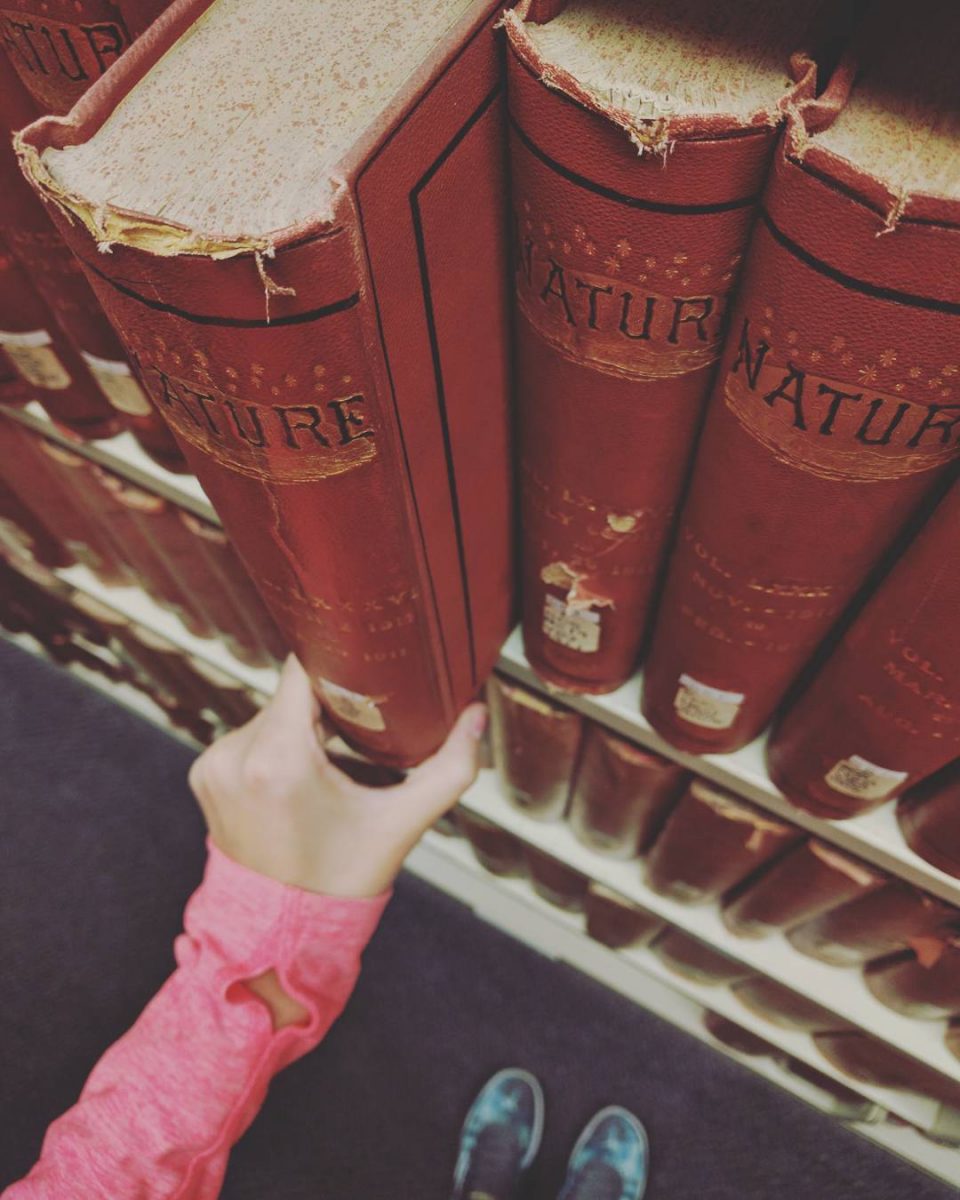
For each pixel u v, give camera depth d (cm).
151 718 169
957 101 26
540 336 38
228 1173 132
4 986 148
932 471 34
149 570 88
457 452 43
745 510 39
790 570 41
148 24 37
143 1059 64
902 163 26
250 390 32
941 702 41
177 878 156
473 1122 134
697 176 28
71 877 156
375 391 33
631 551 49
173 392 34
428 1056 139
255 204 26
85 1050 143
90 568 101
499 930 148
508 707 74
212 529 70
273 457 35
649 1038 139
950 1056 78
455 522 47
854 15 29
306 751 67
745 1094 135
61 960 150
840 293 28
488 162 33
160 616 105
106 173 27
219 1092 64
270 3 31
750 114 26
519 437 47
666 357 36
